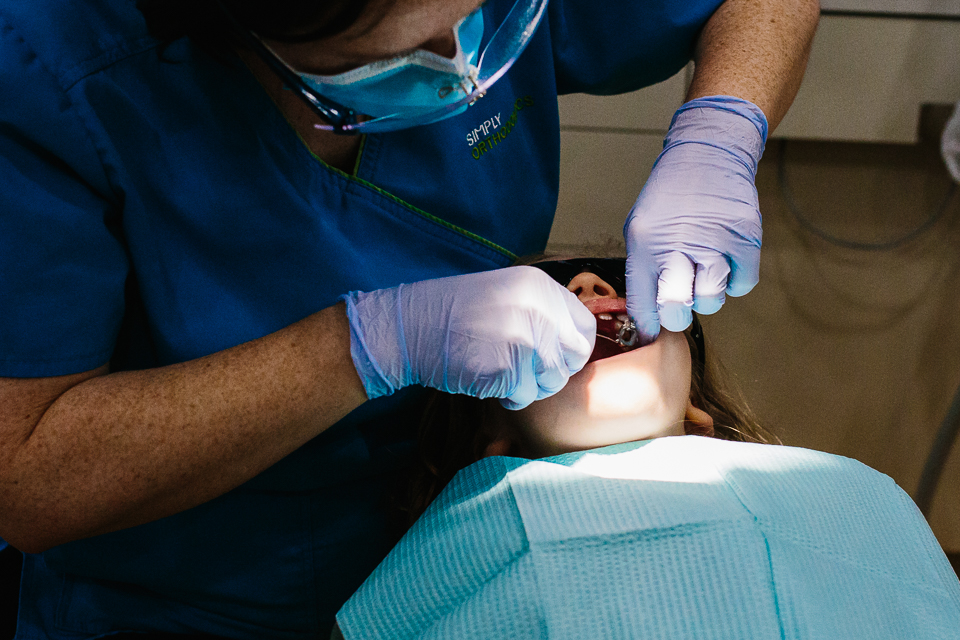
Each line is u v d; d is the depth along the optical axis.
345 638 0.83
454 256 1.02
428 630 0.81
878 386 2.20
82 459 0.69
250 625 1.03
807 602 0.78
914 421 2.22
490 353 0.81
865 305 2.14
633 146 1.88
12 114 0.72
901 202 2.06
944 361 2.17
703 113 0.98
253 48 0.65
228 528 0.97
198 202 0.83
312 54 0.67
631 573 0.79
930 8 1.79
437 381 0.84
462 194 1.00
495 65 0.78
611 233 1.95
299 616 1.03
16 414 0.70
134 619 1.01
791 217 2.09
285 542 0.99
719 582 0.79
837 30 1.82
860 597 0.81
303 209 0.87
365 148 0.91
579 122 1.86
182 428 0.71
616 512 0.83
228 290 0.88
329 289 0.91
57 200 0.73
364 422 1.01
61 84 0.75
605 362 1.00
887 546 0.88
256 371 0.75
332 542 1.01
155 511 0.75
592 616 0.77
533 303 0.83
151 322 0.84
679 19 1.10
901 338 2.16
